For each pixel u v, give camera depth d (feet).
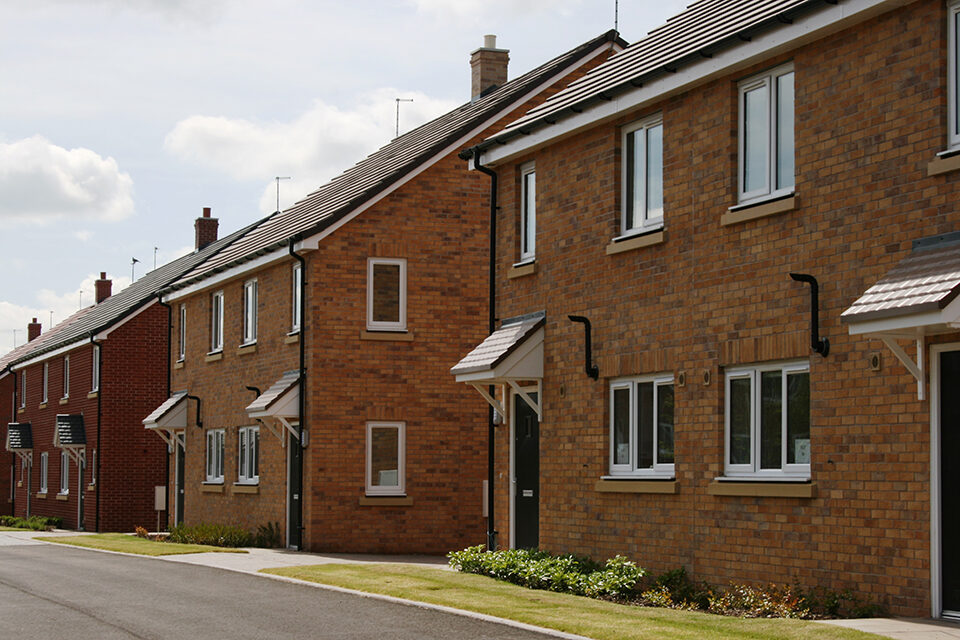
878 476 37.22
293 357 78.23
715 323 44.62
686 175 46.60
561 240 54.24
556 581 45.52
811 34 39.93
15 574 56.03
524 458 58.13
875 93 38.24
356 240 75.15
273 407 74.43
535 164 56.75
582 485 51.93
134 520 116.37
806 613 37.50
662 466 47.75
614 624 35.37
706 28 47.52
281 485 78.74
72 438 121.80
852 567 37.99
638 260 49.08
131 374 117.91
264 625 37.63
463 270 77.00
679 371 46.34
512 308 57.82
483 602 41.01
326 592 46.34
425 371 75.77
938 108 36.01
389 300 75.66
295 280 79.15
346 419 74.13
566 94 55.57
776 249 41.93
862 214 38.50
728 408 44.32
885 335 35.06
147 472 117.50
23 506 151.12
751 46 42.27
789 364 41.63
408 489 74.79
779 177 42.65
